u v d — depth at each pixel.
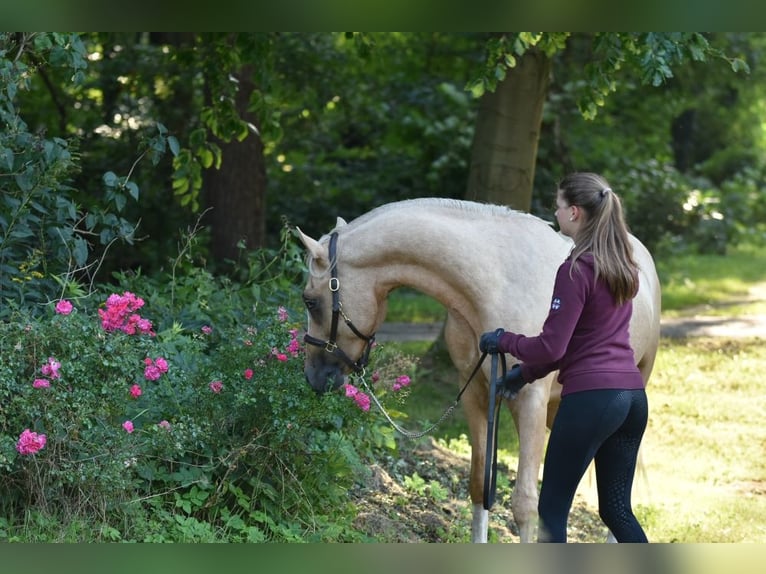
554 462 6.44
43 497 7.12
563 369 6.46
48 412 6.85
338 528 7.74
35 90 22.64
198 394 7.82
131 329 7.43
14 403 6.90
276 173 27.28
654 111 29.16
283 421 7.59
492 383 6.74
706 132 44.16
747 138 45.16
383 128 28.05
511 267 7.34
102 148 21.95
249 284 10.70
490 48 11.66
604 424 6.28
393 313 22.92
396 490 9.45
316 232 26.61
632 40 11.61
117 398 7.19
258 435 7.66
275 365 7.87
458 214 7.46
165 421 7.30
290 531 7.67
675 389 15.95
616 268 6.28
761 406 14.96
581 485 11.41
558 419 6.43
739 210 39.56
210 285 10.08
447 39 27.20
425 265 7.37
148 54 21.62
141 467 7.51
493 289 7.28
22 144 8.91
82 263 8.91
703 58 11.38
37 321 7.32
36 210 9.27
